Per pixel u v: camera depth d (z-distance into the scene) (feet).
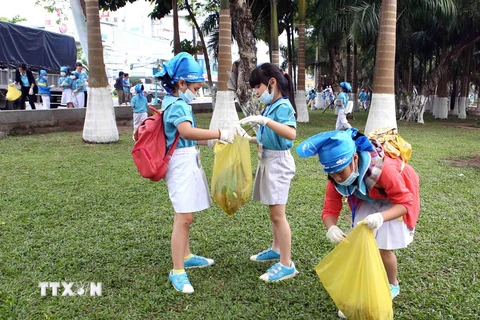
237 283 11.00
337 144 7.82
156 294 10.35
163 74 10.36
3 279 10.96
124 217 16.02
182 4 68.90
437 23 57.11
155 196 18.80
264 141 10.93
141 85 35.45
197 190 10.70
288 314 9.58
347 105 40.40
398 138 9.20
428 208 17.61
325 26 57.00
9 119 35.47
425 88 60.13
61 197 18.34
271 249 12.42
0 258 12.14
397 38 57.26
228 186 10.41
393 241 9.05
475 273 11.68
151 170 10.15
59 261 12.10
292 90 11.23
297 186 20.89
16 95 42.57
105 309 9.65
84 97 50.29
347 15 54.39
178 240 10.70
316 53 121.49
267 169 10.99
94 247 13.16
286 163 10.94
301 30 52.65
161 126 10.40
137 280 11.07
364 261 7.96
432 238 14.15
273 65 10.87
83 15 38.27
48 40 55.06
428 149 33.53
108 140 33.63
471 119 73.92
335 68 74.49
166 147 10.51
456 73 95.66
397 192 8.25
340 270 8.27
